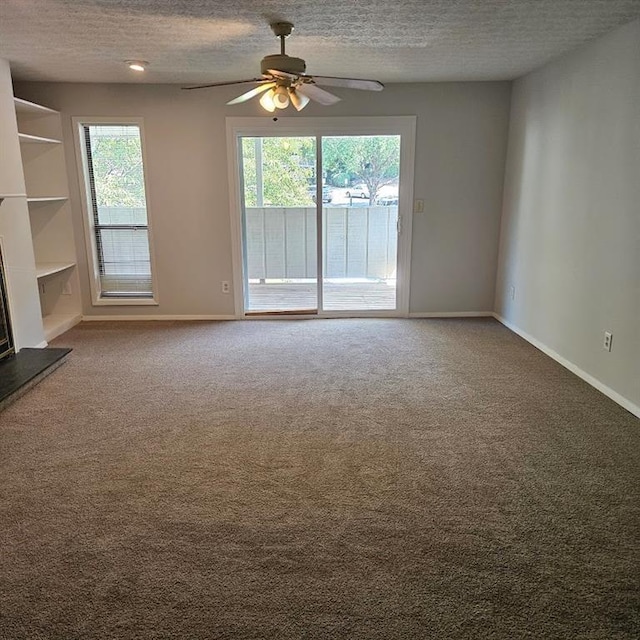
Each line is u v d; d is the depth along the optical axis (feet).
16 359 13.25
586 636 5.47
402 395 11.69
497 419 10.46
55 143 16.53
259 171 17.52
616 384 11.25
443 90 16.69
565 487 8.13
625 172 10.75
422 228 17.79
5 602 5.94
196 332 16.71
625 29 10.58
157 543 6.91
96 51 12.23
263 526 7.25
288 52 12.44
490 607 5.85
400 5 9.25
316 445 9.50
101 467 8.78
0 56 12.66
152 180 17.15
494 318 18.24
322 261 18.22
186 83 16.22
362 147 17.38
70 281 17.74
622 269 10.92
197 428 10.17
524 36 11.34
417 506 7.68
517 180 16.28
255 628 5.60
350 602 5.93
